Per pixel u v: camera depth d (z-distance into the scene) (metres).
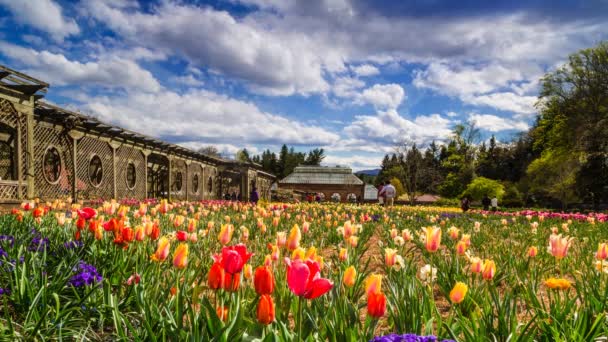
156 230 4.11
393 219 14.23
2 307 3.35
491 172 78.94
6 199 12.95
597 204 43.28
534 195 55.72
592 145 37.22
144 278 3.45
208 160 34.28
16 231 5.46
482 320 2.85
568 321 2.95
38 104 15.18
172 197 28.25
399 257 4.02
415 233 9.20
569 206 47.62
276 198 48.06
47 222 6.59
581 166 41.28
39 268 3.61
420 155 61.91
